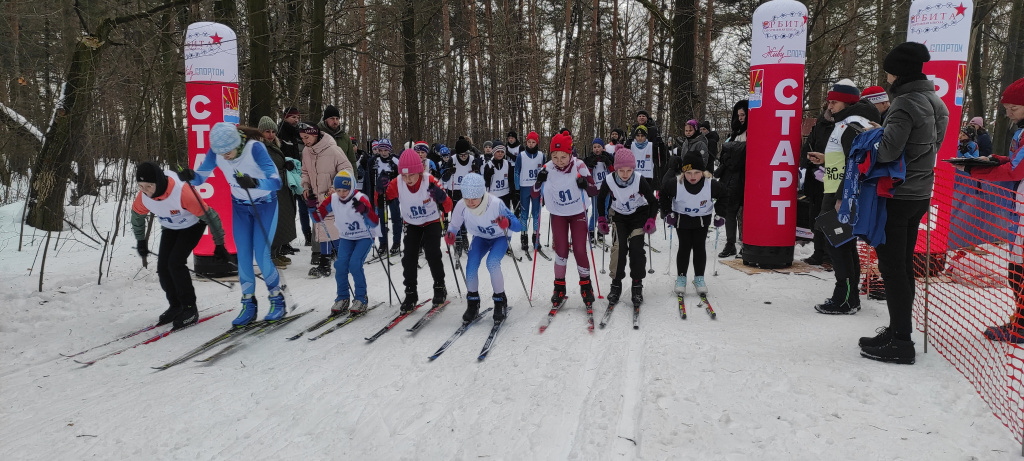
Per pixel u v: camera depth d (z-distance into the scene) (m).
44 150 8.67
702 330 4.24
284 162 6.90
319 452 2.71
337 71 20.86
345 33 12.41
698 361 3.53
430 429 2.87
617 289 5.17
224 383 3.62
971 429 2.57
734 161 7.21
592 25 18.77
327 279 6.76
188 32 6.31
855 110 4.55
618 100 21.86
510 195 8.88
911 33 6.08
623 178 4.86
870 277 5.34
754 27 6.09
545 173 5.06
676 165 5.23
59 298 5.50
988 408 2.74
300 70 11.86
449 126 24.30
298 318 5.07
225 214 6.53
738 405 2.89
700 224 5.20
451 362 3.85
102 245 8.43
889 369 3.30
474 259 4.73
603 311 4.98
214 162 4.75
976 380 3.09
